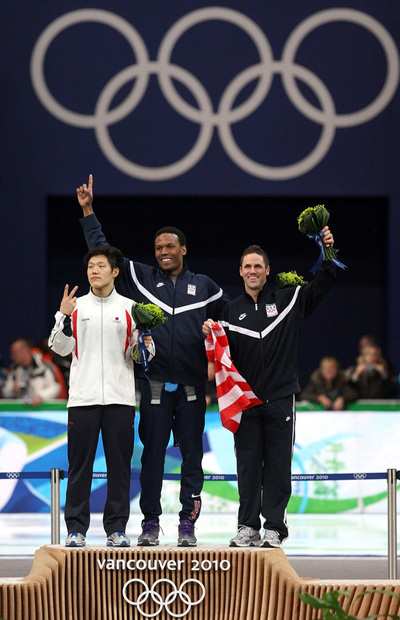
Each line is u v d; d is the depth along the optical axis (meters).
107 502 25.91
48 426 40.56
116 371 25.94
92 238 27.41
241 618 24.50
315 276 26.86
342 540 33.38
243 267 26.97
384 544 32.41
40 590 23.81
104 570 24.67
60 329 25.66
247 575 24.75
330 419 40.69
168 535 32.91
